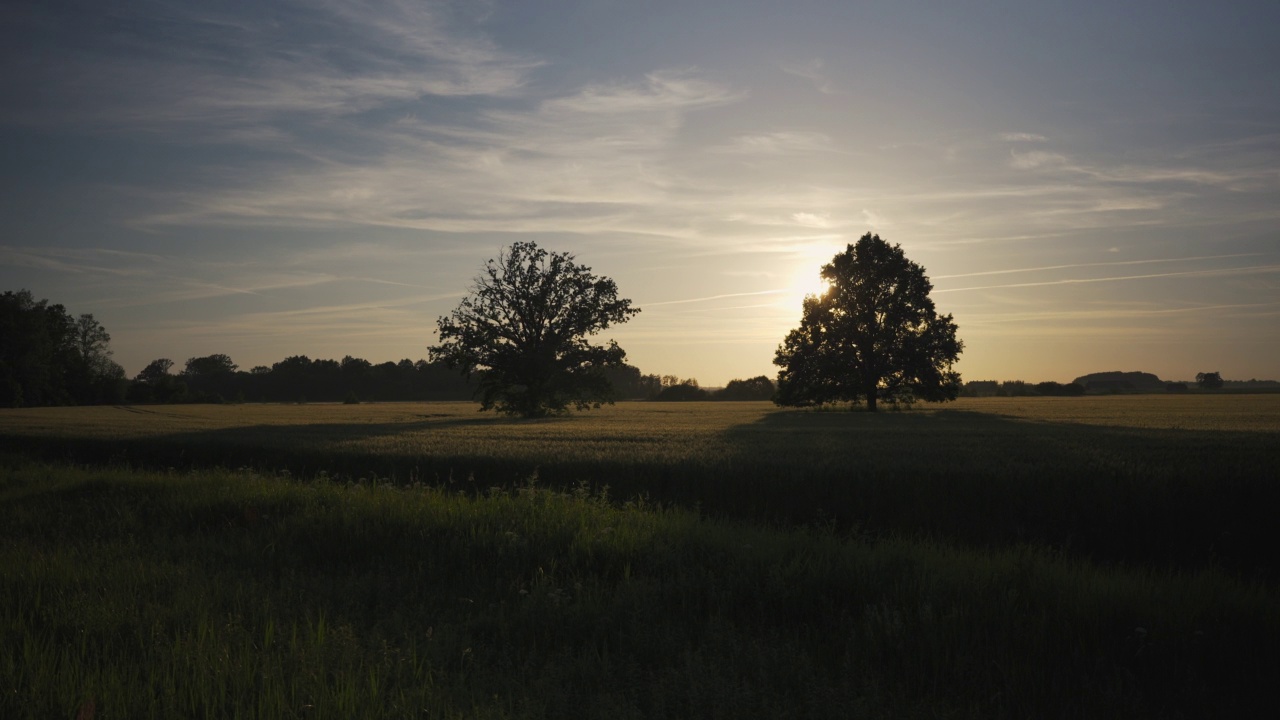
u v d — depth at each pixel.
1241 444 20.95
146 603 7.11
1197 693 5.53
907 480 13.82
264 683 5.26
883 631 6.39
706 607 7.37
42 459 25.91
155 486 14.52
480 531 9.74
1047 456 17.42
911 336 55.88
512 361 51.62
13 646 6.05
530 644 6.55
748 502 14.06
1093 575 8.27
